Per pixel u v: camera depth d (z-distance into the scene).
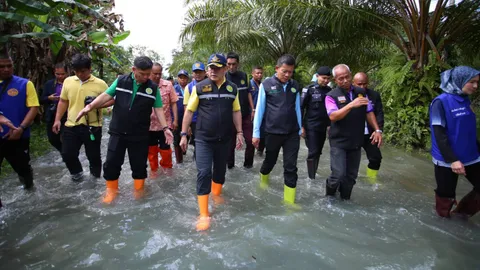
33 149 5.46
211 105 3.11
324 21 7.20
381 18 7.13
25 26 5.51
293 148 3.46
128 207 3.26
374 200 3.61
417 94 6.66
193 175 4.48
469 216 3.05
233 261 2.32
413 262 2.35
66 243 2.54
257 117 3.53
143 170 3.60
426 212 3.26
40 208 3.19
